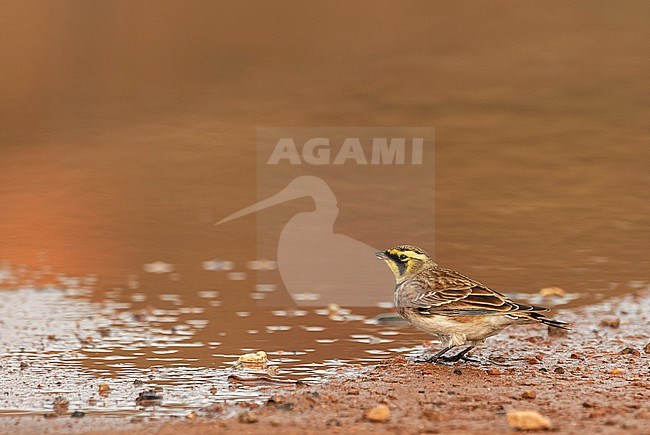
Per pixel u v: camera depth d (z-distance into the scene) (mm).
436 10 31266
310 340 11047
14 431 7691
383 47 28641
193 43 29609
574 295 13047
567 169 20297
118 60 28812
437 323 9594
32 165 22328
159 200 19859
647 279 13906
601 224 17078
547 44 28359
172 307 12789
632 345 10617
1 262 15711
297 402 8367
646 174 19859
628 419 7688
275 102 25438
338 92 25750
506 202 18531
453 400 8406
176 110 25562
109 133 24172
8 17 31078
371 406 8227
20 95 26547
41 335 11297
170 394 8820
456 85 25719
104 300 13219
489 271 14414
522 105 24203
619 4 31344
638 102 24031
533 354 10242
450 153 21453
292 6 31641
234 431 7539
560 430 7426
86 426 7812
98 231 17828
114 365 9961
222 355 10383
